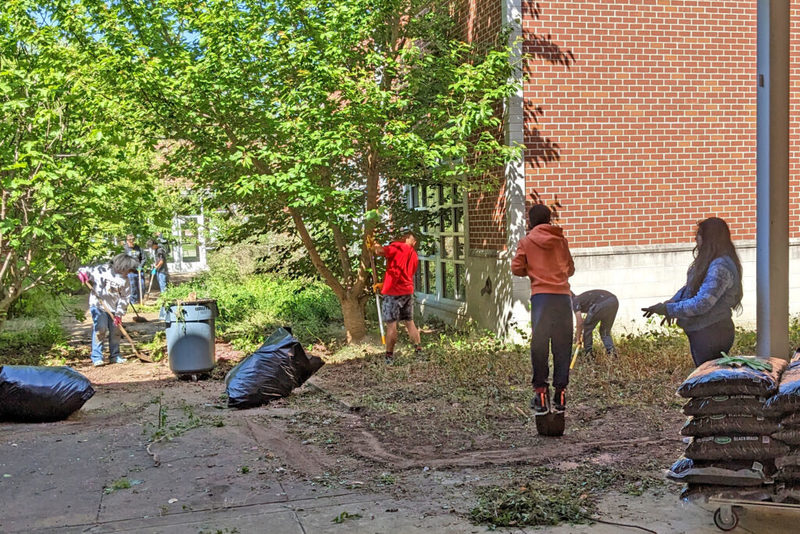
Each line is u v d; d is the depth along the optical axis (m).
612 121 11.80
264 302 16.11
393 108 10.88
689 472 4.14
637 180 11.96
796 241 12.75
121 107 10.41
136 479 5.39
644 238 12.04
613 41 11.71
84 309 18.73
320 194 10.34
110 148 11.16
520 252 6.50
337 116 10.25
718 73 12.16
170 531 4.36
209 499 4.93
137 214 12.53
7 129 10.52
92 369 11.04
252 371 8.15
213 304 10.23
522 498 4.65
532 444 6.12
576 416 6.99
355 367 10.12
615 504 4.64
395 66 10.88
